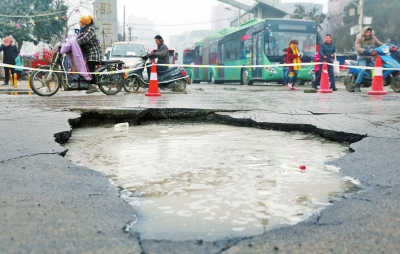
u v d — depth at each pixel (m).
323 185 2.54
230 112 5.87
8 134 3.83
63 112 5.60
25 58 25.72
